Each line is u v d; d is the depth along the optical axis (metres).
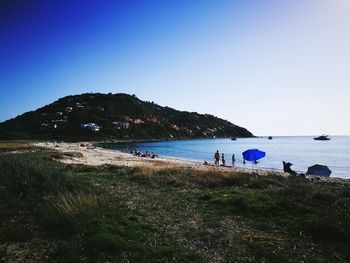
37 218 11.02
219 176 23.02
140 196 16.52
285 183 21.84
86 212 11.13
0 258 7.86
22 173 17.20
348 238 9.82
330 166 56.16
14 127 190.00
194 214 12.82
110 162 44.31
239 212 13.07
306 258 8.43
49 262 7.75
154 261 7.91
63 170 28.16
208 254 8.64
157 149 115.06
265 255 8.61
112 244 8.58
